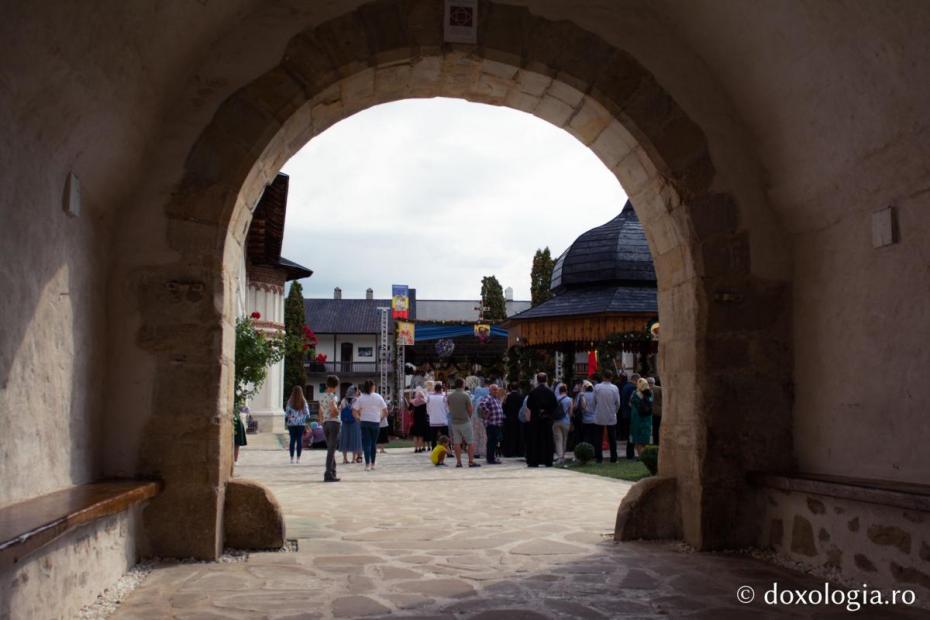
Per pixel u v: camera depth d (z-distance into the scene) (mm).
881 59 4832
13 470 4059
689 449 6309
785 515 5836
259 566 5531
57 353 4695
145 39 4941
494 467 15172
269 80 6066
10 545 2885
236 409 14500
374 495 10328
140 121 5480
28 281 4211
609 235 19344
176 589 4852
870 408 5449
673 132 6480
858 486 4812
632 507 6551
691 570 5480
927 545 4422
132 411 5668
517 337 19734
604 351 17938
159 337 5734
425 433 20250
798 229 6355
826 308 5988
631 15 6578
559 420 15828
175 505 5621
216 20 5797
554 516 8219
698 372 6242
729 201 6449
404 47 6293
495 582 5180
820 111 5586
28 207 4195
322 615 4355
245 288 22969
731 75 6391
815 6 5113
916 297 5039
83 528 4258
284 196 18984
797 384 6328
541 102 7090
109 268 5719
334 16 6219
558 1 6500
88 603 4363
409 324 30625
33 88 3963
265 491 6098
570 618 4340
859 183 5488
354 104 7043
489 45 6379
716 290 6328
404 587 5027
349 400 16516
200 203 5867
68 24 3988
